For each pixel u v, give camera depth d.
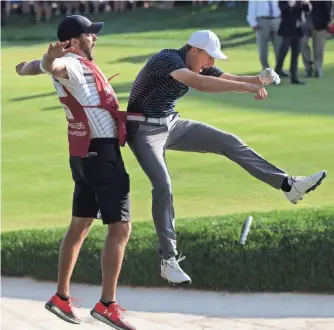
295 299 19.50
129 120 15.56
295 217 21.69
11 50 72.88
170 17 83.62
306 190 15.48
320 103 42.28
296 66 47.03
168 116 15.65
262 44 49.09
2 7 97.69
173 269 15.40
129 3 92.81
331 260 19.55
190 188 29.33
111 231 15.23
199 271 20.50
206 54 15.36
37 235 23.03
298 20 46.69
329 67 52.09
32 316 19.66
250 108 42.00
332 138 34.72
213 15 80.25
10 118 43.81
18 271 22.89
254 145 34.06
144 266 21.00
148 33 77.25
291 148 33.50
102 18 89.75
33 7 100.06
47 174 33.06
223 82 14.60
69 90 14.80
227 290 20.38
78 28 15.01
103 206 15.07
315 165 30.97
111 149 15.01
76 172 15.56
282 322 18.20
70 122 15.09
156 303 19.89
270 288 20.06
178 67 14.93
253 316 18.67
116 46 68.94
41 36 84.69
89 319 19.30
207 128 15.87
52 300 16.09
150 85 15.31
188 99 45.34
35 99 48.88
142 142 15.46
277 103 42.81
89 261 21.67
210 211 26.12
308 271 19.70
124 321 15.34
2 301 20.83
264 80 15.66
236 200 27.50
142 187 30.33
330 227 20.08
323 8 48.62
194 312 19.17
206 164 32.47
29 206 28.78
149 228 22.41
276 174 15.63
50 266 22.23
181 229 21.12
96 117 14.87
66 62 14.58
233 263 20.14
